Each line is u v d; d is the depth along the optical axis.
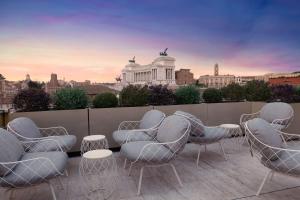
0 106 4.55
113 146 4.39
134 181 3.02
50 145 3.07
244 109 5.30
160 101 4.93
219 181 3.00
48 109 4.23
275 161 2.37
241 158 3.88
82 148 3.63
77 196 2.66
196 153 4.17
